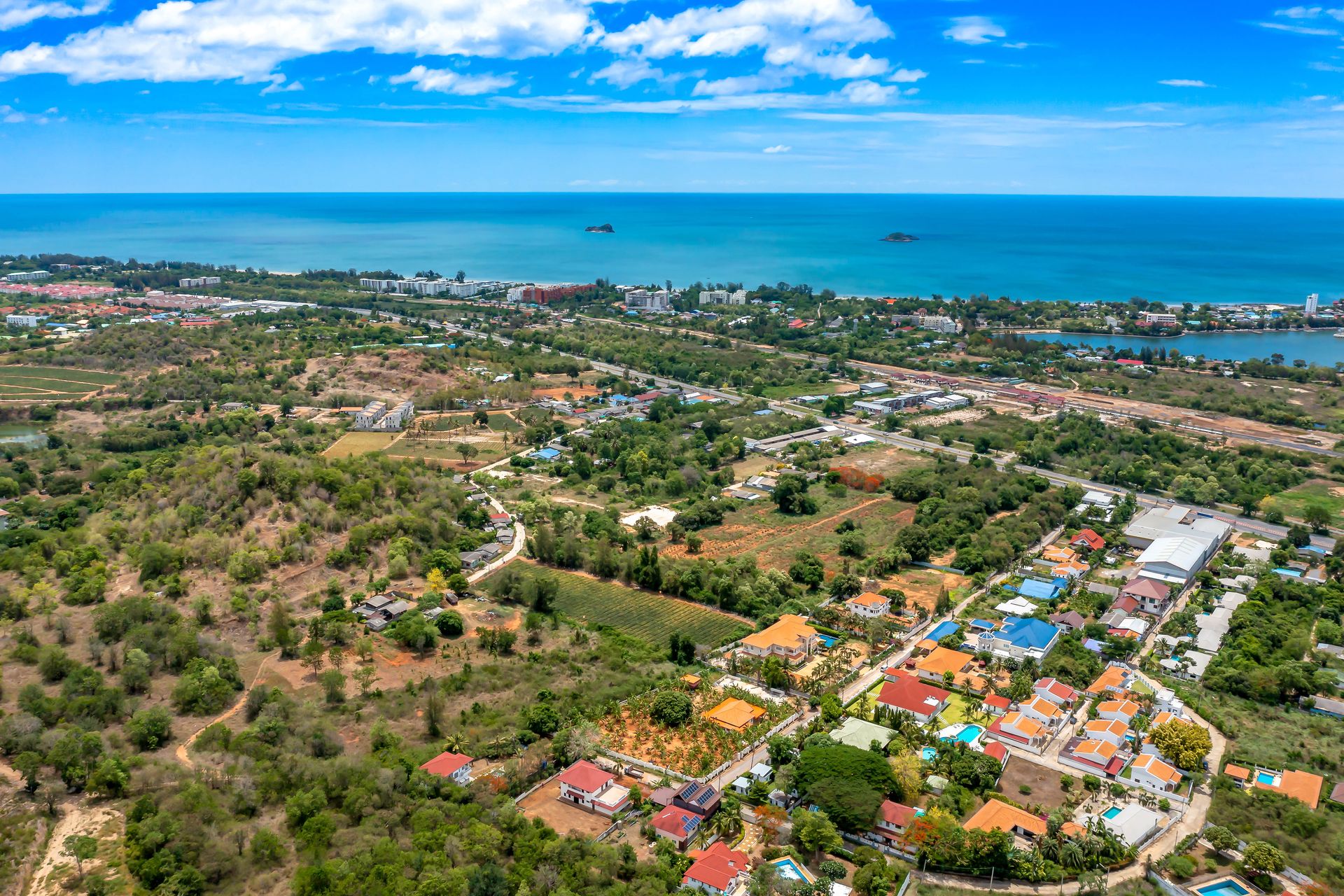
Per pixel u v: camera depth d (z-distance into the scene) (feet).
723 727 598.75
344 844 461.37
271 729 563.89
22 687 607.78
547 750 566.36
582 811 517.96
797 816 495.41
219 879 436.76
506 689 645.51
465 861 451.94
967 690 641.40
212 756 536.01
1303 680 625.41
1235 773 544.62
